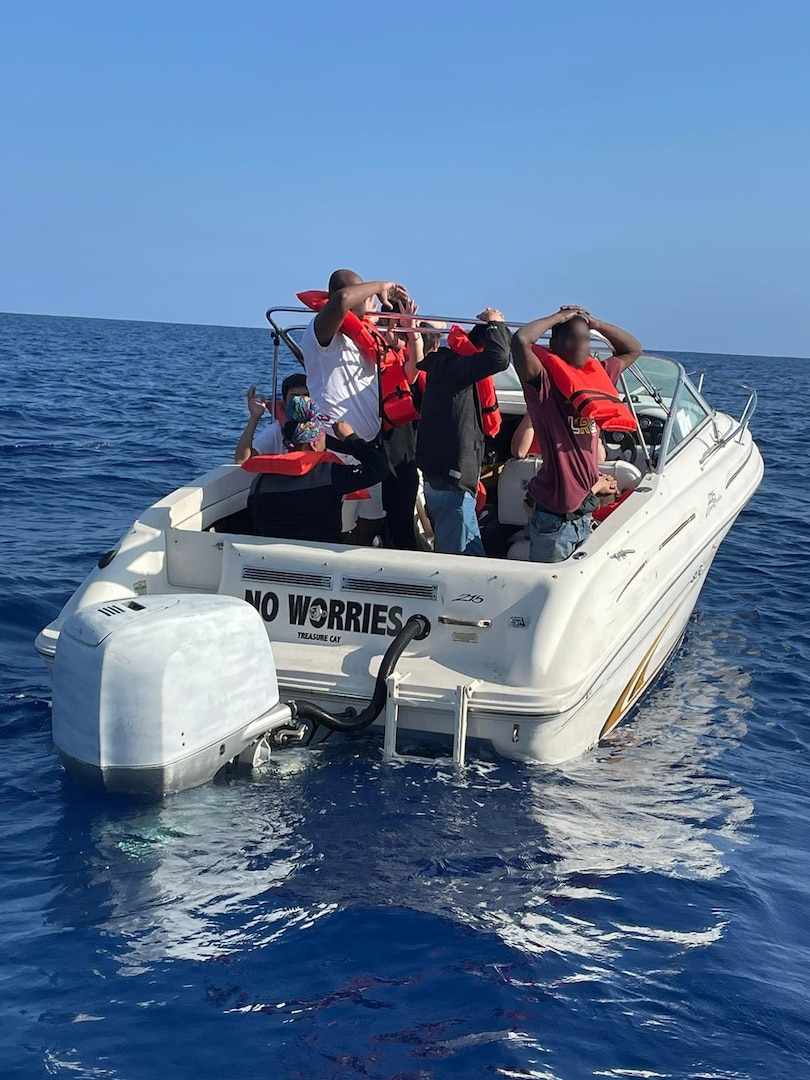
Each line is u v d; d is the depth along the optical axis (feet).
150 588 15.90
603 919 11.31
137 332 402.11
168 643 12.42
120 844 12.06
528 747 14.20
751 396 24.95
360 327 16.79
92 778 12.52
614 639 15.29
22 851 11.89
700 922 11.44
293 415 16.52
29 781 13.75
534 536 16.14
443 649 14.71
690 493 19.45
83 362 130.82
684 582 18.89
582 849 12.69
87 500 36.09
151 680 12.24
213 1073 8.73
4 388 81.00
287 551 15.28
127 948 10.29
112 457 45.80
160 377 108.78
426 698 13.92
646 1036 9.53
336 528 16.21
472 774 14.05
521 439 19.45
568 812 13.56
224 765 13.41
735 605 26.22
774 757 16.76
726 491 21.38
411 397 17.58
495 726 14.07
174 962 10.11
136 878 11.43
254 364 150.51
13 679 18.24
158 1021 9.32
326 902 11.16
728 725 18.08
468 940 10.69
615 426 15.53
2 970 9.89
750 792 15.19
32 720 16.22
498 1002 9.80
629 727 17.65
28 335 240.12
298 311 17.75
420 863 12.00
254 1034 9.21
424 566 14.76
